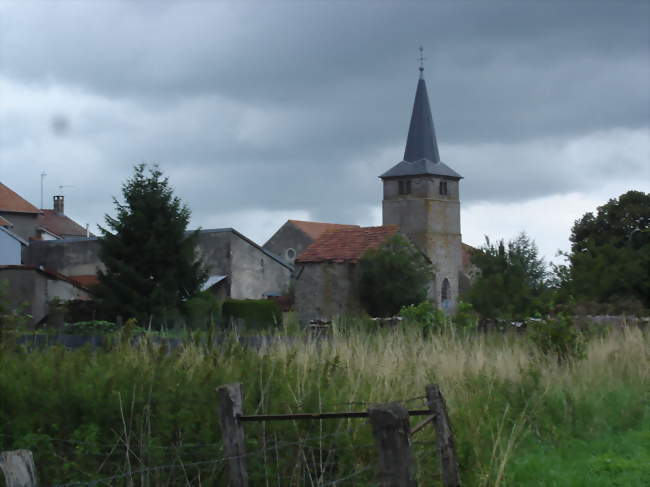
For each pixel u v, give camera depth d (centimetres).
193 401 848
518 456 973
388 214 9412
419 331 1588
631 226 6669
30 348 1162
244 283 6388
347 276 5688
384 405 559
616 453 1045
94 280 5819
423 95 9519
